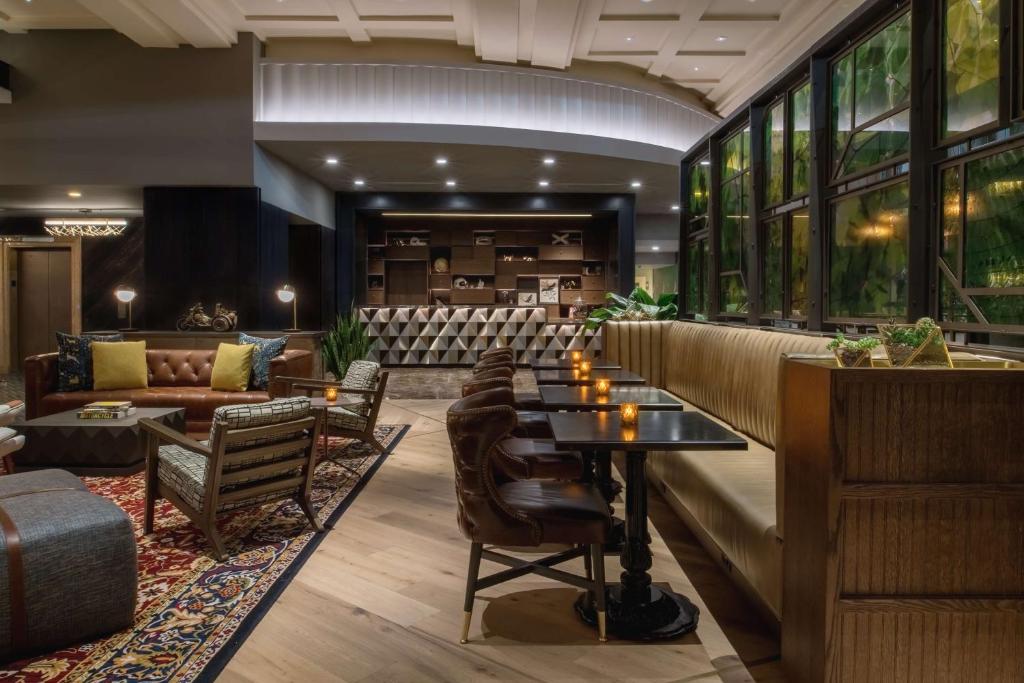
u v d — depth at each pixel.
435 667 2.10
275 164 8.73
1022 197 2.77
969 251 3.04
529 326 10.74
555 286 12.23
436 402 7.84
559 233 12.22
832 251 4.29
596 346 10.66
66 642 2.21
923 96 3.25
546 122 8.80
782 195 5.03
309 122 8.07
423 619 2.43
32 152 8.08
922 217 3.28
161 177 8.09
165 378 6.14
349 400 5.13
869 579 1.78
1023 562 1.78
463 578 2.82
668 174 9.84
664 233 14.10
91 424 4.39
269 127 8.05
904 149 3.55
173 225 8.19
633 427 2.54
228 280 8.16
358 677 2.04
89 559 2.25
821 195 4.32
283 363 6.09
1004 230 2.86
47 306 10.62
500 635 2.32
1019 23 2.73
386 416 6.92
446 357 10.84
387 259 11.96
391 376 9.98
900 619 1.78
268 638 2.28
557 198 11.33
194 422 5.60
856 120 3.99
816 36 7.53
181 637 2.29
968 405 1.77
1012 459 1.78
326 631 2.34
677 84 10.02
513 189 11.02
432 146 8.29
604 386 3.54
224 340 7.11
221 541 3.06
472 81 8.55
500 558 2.39
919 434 1.77
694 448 2.24
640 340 6.14
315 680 2.02
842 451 1.76
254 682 2.01
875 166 3.77
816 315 4.33
